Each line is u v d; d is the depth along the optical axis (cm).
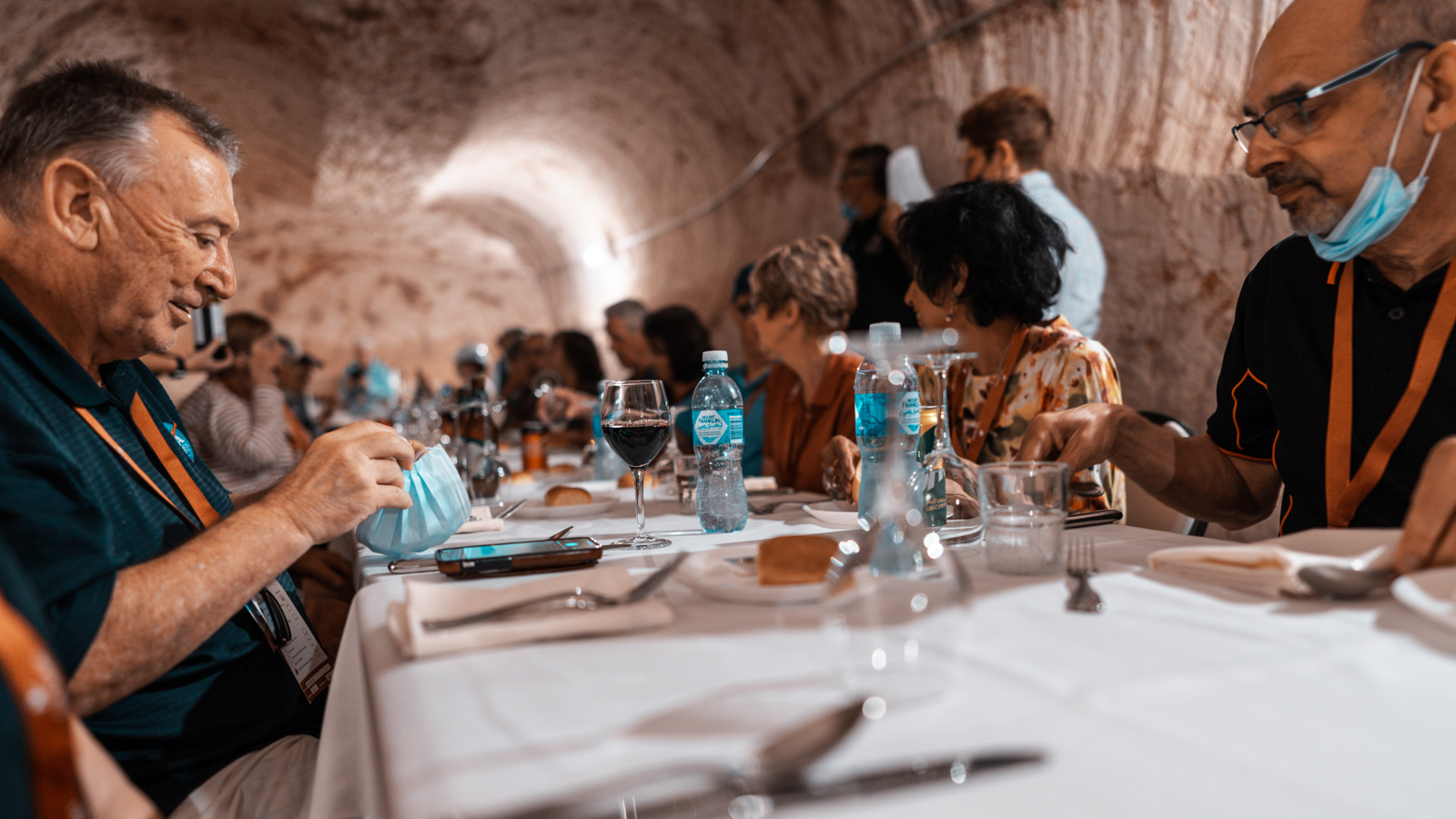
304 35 548
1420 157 102
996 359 171
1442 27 97
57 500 87
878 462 119
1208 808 42
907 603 55
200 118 114
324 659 119
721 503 130
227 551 88
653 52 612
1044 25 327
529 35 579
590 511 159
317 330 1295
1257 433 136
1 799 46
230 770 103
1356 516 117
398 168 840
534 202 1046
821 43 480
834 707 55
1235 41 252
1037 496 89
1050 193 269
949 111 394
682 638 72
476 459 182
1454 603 65
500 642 72
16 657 47
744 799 43
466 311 1374
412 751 52
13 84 454
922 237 166
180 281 110
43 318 107
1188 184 270
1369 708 53
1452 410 109
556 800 45
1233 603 76
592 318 1101
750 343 309
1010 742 50
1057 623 71
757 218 618
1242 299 138
